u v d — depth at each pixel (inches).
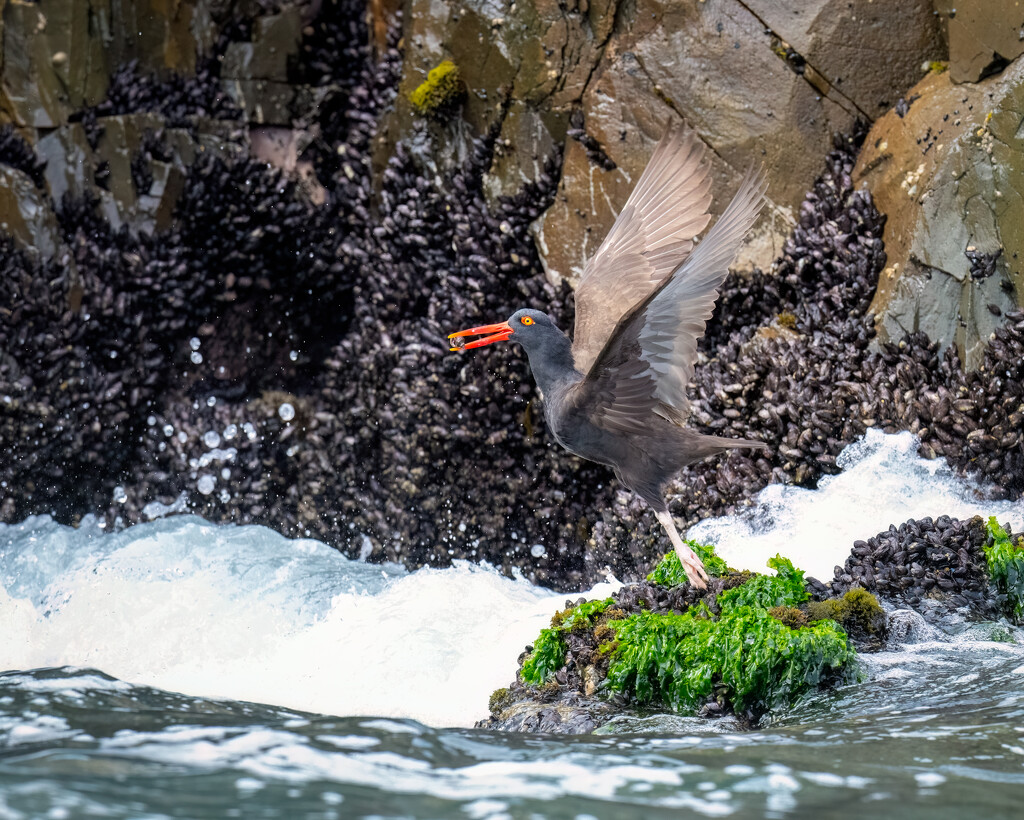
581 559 952.3
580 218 984.3
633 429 507.2
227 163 1116.5
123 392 1064.2
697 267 462.0
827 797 352.5
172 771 360.2
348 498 1040.8
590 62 980.6
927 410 777.6
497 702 570.9
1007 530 638.5
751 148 928.3
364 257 1102.4
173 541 961.5
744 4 925.8
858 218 883.4
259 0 1156.5
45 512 1039.6
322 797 339.3
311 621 786.2
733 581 585.6
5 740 398.0
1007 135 786.8
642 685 531.8
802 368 834.2
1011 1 792.9
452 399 1001.5
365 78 1154.0
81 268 1072.8
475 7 1026.1
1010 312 775.1
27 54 1077.8
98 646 769.6
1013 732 423.8
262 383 1121.4
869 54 902.4
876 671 528.1
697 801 347.3
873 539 647.8
